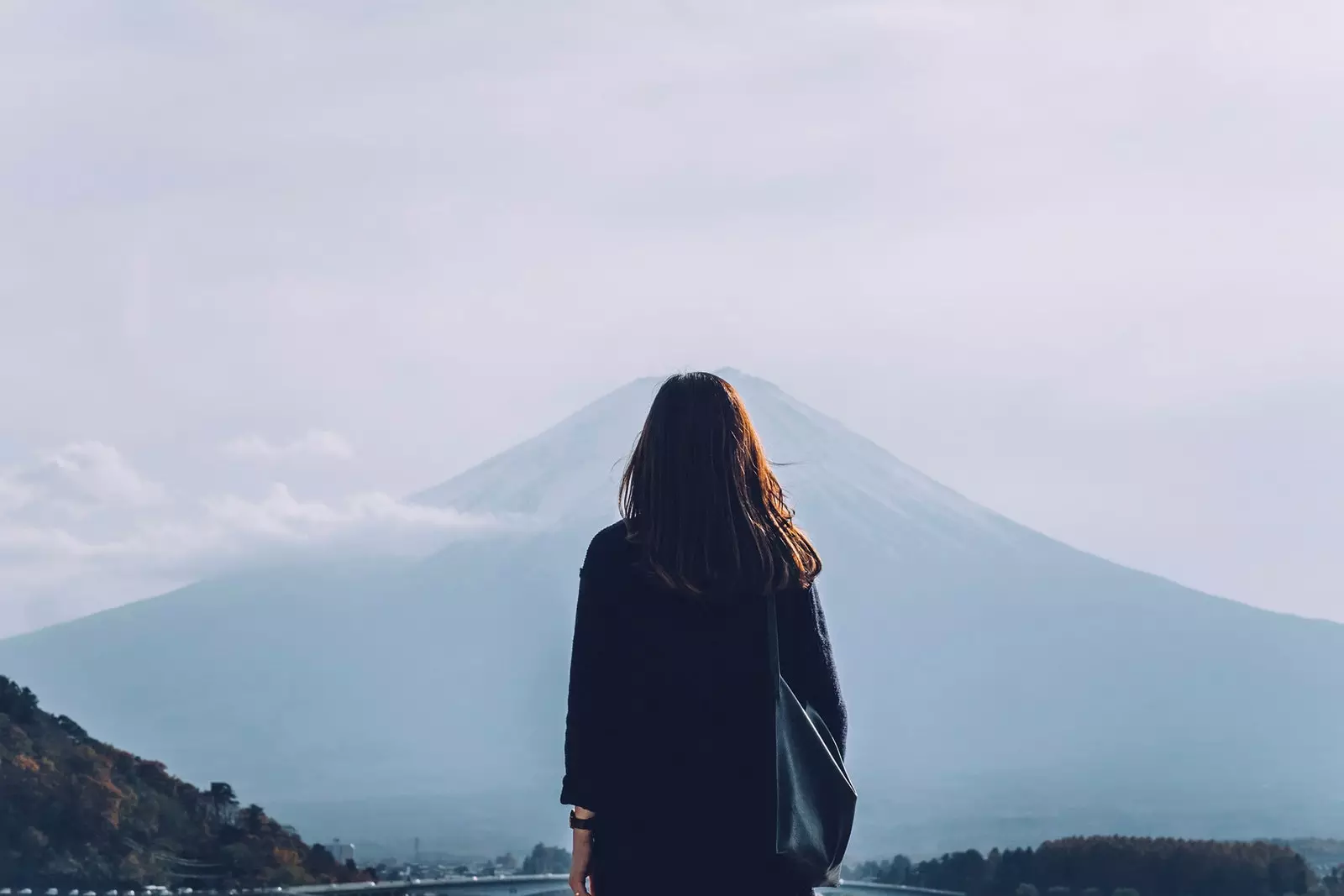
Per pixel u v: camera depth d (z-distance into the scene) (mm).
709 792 3566
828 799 3562
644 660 3615
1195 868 137750
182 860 109438
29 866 92125
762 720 3578
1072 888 145000
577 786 3639
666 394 3686
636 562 3629
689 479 3600
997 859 154125
